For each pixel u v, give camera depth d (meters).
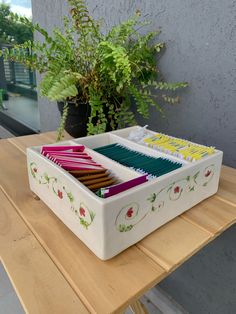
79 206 0.41
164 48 0.81
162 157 0.57
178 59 0.78
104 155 0.58
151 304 1.12
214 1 0.67
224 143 0.74
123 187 0.42
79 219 0.42
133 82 0.82
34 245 0.42
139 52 0.76
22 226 0.46
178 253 0.41
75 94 0.66
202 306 0.98
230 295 0.87
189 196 0.51
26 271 0.37
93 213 0.39
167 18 0.78
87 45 0.71
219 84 0.71
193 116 0.79
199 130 0.79
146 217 0.43
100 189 0.43
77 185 0.41
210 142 0.77
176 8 0.75
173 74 0.81
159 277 0.37
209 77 0.73
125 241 0.41
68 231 0.45
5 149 0.79
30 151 0.54
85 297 0.34
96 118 0.76
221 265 0.86
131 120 0.79
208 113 0.75
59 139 0.72
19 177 0.63
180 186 0.48
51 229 0.46
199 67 0.74
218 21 0.67
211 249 0.87
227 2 0.65
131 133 0.71
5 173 0.64
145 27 0.84
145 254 0.41
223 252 0.84
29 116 1.86
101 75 0.70
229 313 0.89
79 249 0.42
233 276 0.83
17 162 0.70
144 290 0.35
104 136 0.68
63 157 0.53
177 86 0.75
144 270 0.38
